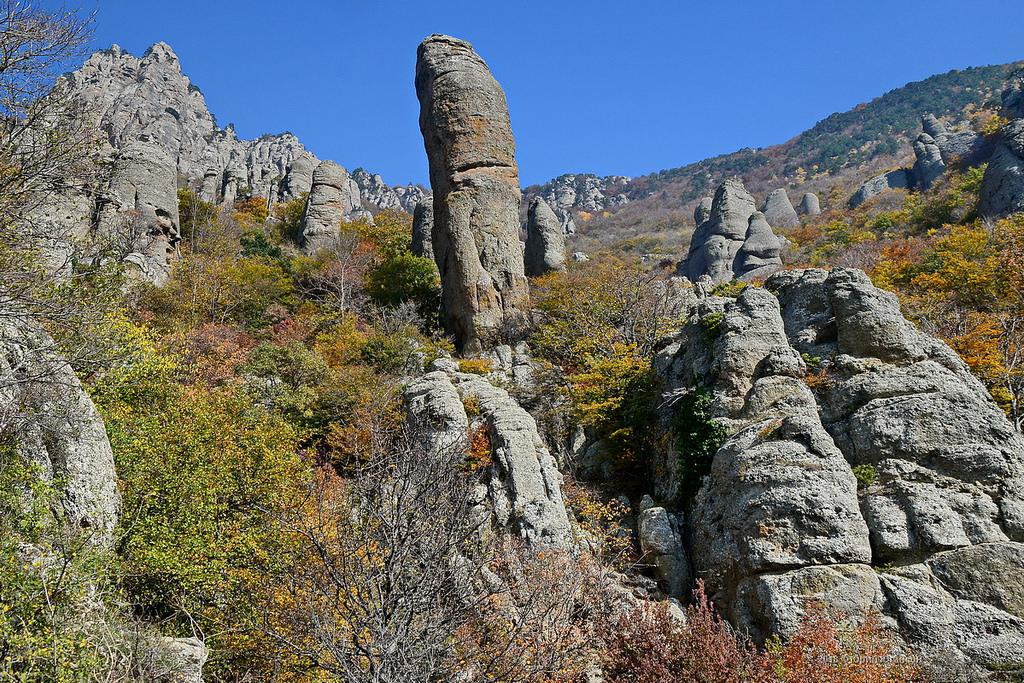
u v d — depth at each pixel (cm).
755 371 1739
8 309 1212
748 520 1408
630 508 1789
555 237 4341
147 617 1131
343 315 3294
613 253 8638
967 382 1625
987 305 2688
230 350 2572
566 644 1048
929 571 1305
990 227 3662
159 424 1527
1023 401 1861
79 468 1167
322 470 1716
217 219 5222
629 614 1181
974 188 5369
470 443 1738
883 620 1248
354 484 1074
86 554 986
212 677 1061
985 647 1208
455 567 991
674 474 1725
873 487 1422
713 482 1566
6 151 1341
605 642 1127
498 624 1018
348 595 895
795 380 1661
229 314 3356
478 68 3384
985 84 12600
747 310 1831
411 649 838
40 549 959
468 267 3077
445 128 3275
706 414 1725
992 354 2031
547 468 1711
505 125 3319
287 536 1191
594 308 2916
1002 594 1261
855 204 8419
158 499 1299
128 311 2530
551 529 1578
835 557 1320
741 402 1703
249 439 1550
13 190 1351
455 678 898
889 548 1338
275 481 1466
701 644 1077
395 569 899
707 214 7988
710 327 1900
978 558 1296
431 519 996
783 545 1352
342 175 5734
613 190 15638
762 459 1473
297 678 1030
